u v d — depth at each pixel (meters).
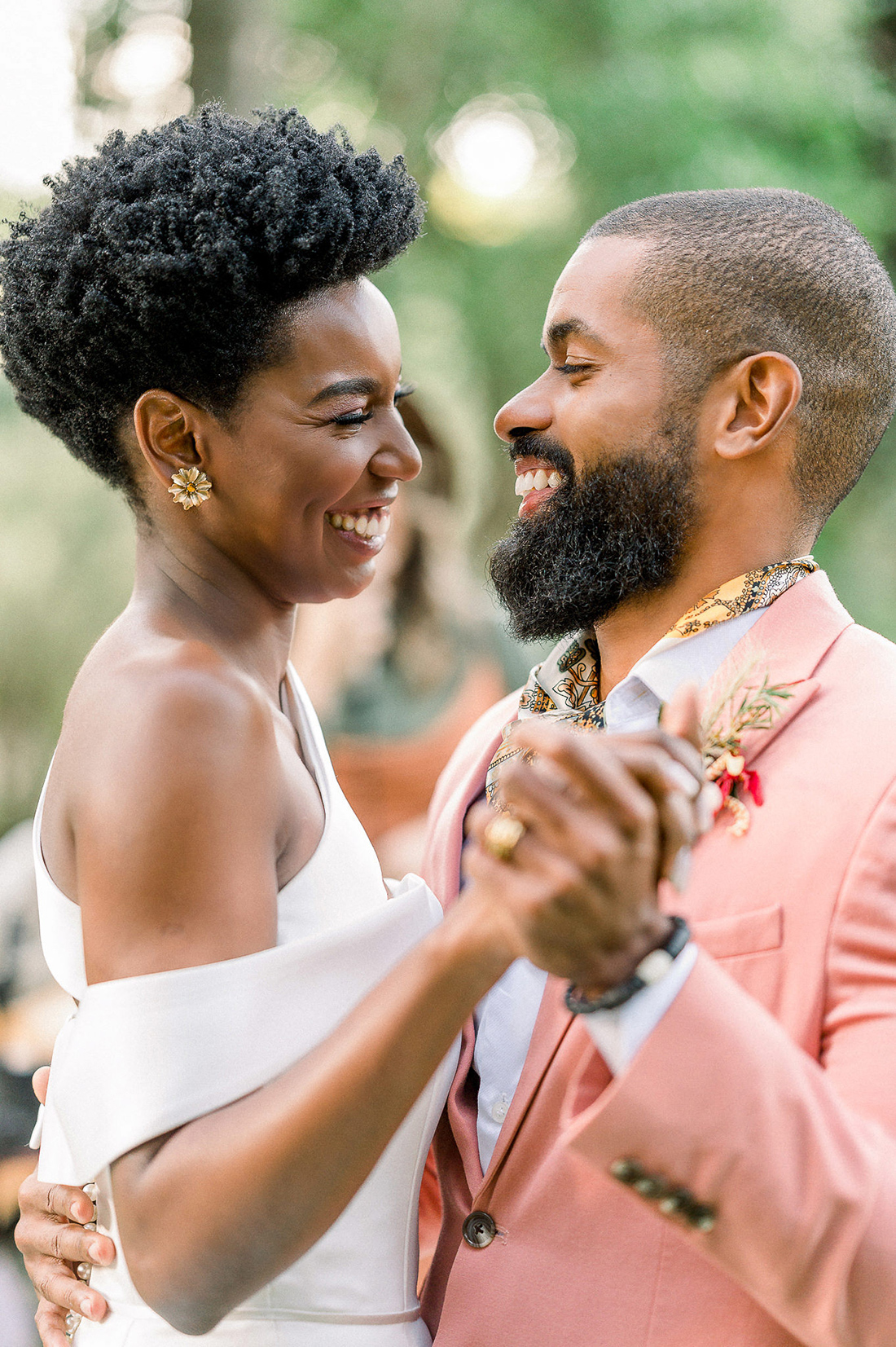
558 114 8.59
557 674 1.98
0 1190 3.41
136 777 1.33
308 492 1.55
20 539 7.09
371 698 3.65
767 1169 1.20
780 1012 1.45
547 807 1.06
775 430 1.72
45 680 7.11
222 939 1.33
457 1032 1.16
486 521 5.62
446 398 3.84
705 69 8.41
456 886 1.83
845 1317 1.23
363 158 1.57
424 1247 1.89
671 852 1.10
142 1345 1.46
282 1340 1.47
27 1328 3.37
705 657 1.72
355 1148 1.16
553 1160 1.53
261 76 6.50
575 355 1.81
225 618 1.59
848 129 8.81
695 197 1.82
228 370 1.50
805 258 1.75
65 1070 1.34
